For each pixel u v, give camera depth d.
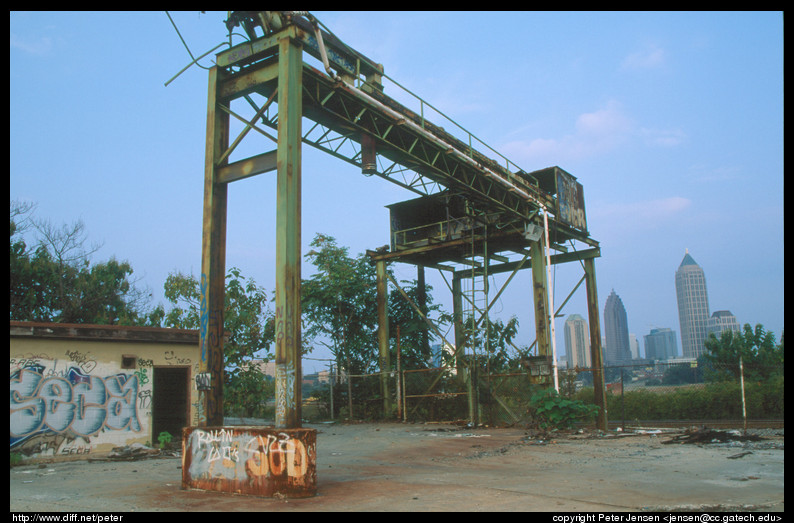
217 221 11.75
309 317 30.45
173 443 16.08
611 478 10.41
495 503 7.82
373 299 30.72
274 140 11.48
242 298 27.19
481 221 25.31
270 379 26.59
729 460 12.62
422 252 27.16
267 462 8.56
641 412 30.42
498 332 25.36
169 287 28.05
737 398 27.92
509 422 22.81
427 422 24.62
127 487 9.48
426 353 30.31
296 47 11.80
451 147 20.08
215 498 8.44
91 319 31.98
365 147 17.42
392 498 8.27
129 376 15.54
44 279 31.23
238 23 12.91
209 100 12.48
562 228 26.06
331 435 20.16
